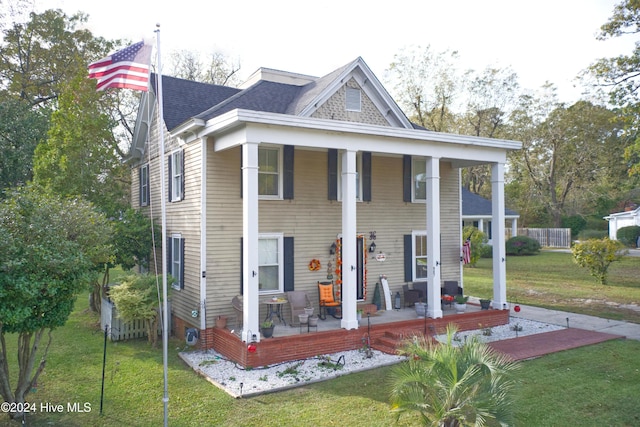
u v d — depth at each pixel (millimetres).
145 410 8430
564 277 25750
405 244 16047
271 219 13617
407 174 16062
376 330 12562
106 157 16891
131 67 9164
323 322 13297
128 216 15562
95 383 9836
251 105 14086
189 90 16109
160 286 12758
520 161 47312
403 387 6895
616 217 46281
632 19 21281
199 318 12633
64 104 16719
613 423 7785
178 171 14406
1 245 7004
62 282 7598
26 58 29016
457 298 14688
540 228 48406
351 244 12305
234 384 9664
